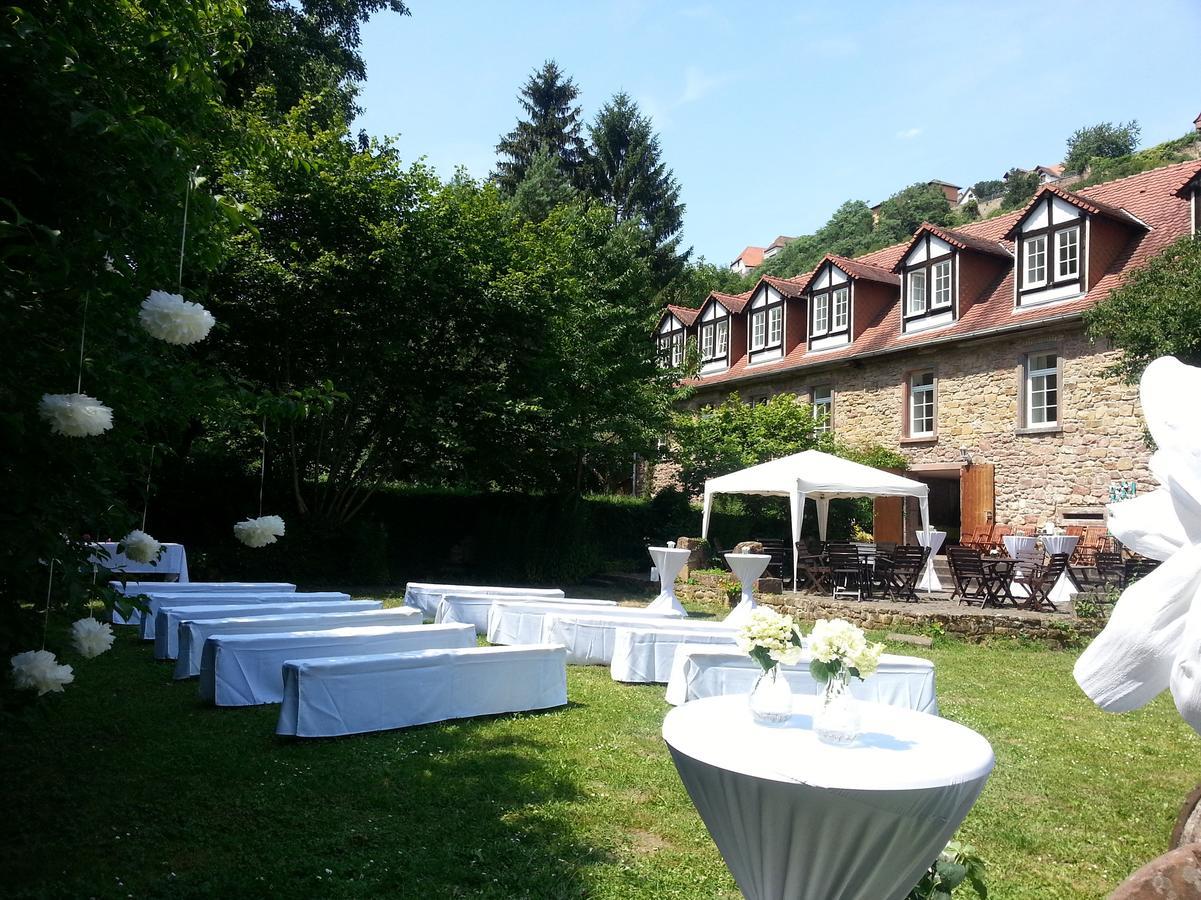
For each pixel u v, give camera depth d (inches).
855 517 775.7
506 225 665.0
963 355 745.0
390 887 145.6
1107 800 207.2
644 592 613.3
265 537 146.9
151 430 194.1
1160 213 681.0
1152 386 65.2
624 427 709.9
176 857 155.1
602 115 1606.8
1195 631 57.7
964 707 298.0
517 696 267.3
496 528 682.8
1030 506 682.2
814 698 146.8
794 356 937.5
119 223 149.3
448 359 618.8
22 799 179.6
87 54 154.6
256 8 605.9
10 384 127.6
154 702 264.5
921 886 112.9
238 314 530.9
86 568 148.6
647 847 166.6
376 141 588.4
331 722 230.1
